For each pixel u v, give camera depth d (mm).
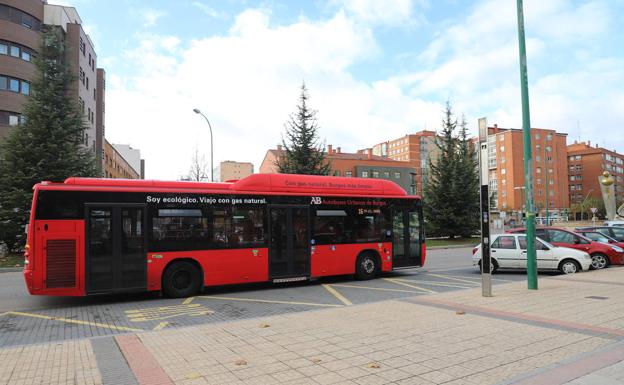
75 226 9820
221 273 11219
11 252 22578
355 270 13375
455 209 37625
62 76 25031
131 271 10227
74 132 24750
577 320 6965
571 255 14031
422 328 6477
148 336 6203
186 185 11148
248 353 5297
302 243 12484
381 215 13984
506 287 10750
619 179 133875
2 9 35688
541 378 4395
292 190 12531
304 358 5078
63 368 4855
